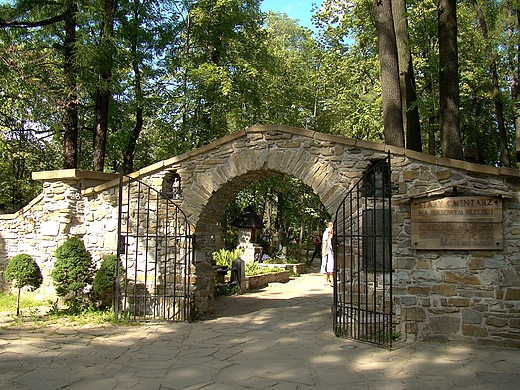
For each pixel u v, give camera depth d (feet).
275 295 41.39
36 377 17.33
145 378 17.34
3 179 59.72
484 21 42.14
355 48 58.95
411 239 23.47
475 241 22.33
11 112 47.75
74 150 43.62
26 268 28.60
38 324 26.94
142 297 30.12
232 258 51.21
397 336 23.43
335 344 22.61
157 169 30.19
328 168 25.80
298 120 66.85
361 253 24.94
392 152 24.31
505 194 21.99
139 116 55.47
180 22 55.72
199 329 26.25
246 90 57.77
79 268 29.37
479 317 22.27
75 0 40.29
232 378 17.35
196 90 53.57
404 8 34.63
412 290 23.47
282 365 19.08
